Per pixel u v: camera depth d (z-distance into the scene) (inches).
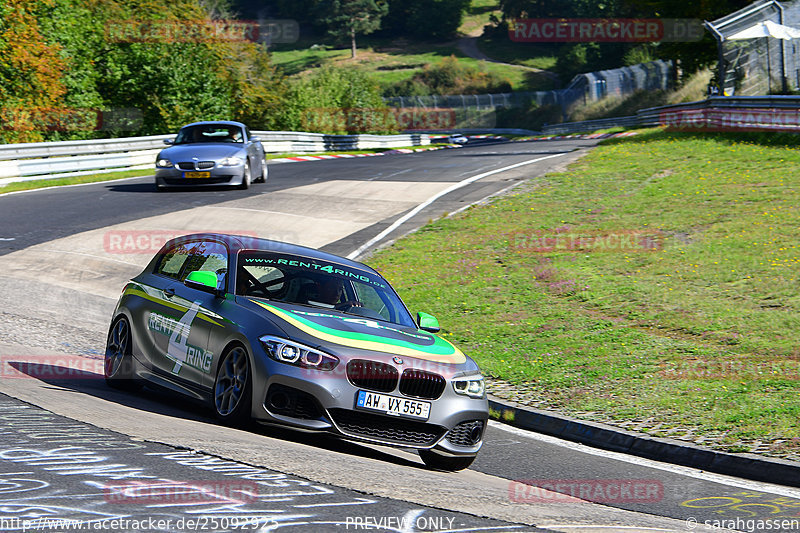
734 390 1325.0
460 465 967.6
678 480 987.3
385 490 699.4
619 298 1909.4
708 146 3838.6
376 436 889.5
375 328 970.7
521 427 1291.8
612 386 1391.5
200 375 973.2
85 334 1526.8
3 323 1507.1
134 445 741.3
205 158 3245.6
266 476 684.7
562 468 1028.5
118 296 1867.6
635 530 689.6
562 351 1593.3
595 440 1194.0
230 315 955.3
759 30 4768.7
